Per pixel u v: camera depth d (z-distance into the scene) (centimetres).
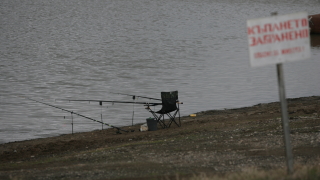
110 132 7956
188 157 4894
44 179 4109
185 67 17238
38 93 12462
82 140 7238
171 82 14175
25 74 15412
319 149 4834
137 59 19225
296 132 5897
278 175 3294
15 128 8756
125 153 5444
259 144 5369
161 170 4231
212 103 11088
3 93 12331
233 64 18012
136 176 3981
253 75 15338
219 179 3425
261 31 3100
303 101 10506
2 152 6725
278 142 5384
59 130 8588
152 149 5594
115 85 13675
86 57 19638
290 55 3150
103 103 11088
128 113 10006
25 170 4819
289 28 3145
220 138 6050
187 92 12600
